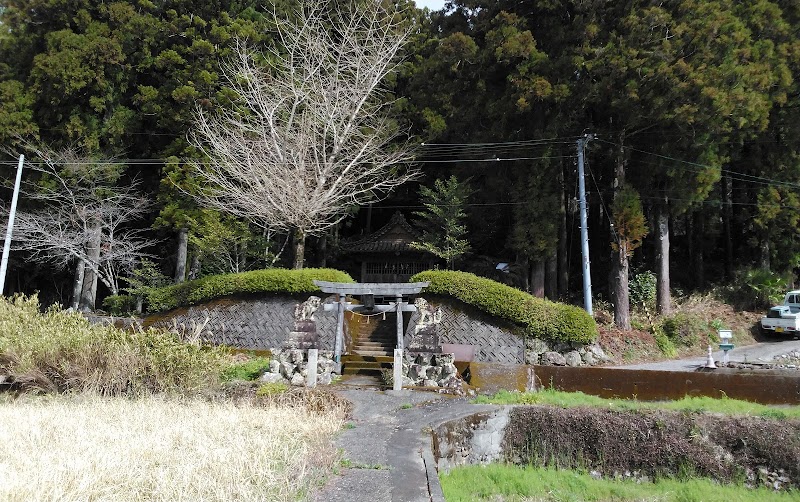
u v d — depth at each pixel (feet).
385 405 27.84
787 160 60.03
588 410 25.08
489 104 53.52
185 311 47.93
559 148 53.72
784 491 21.44
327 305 35.65
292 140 49.85
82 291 58.49
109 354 27.32
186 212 55.72
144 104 58.54
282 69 56.54
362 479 16.31
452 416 25.03
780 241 63.26
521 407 25.91
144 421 21.09
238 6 62.44
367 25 59.82
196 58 57.98
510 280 61.21
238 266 54.95
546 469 23.98
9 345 27.68
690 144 52.75
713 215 75.31
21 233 55.77
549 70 50.72
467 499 18.75
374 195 59.88
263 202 48.39
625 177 58.70
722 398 29.30
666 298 56.75
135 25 59.36
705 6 47.29
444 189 58.70
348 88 51.39
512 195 55.77
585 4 49.78
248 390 28.55
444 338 42.80
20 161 52.42
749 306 62.39
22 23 61.46
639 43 47.83
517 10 54.70
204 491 13.71
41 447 17.10
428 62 59.72
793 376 30.27
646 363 47.03
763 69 49.67
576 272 71.20
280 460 16.98
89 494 13.14
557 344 41.86
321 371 33.71
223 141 48.57
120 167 59.62
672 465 23.15
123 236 60.90
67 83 55.67
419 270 69.00
